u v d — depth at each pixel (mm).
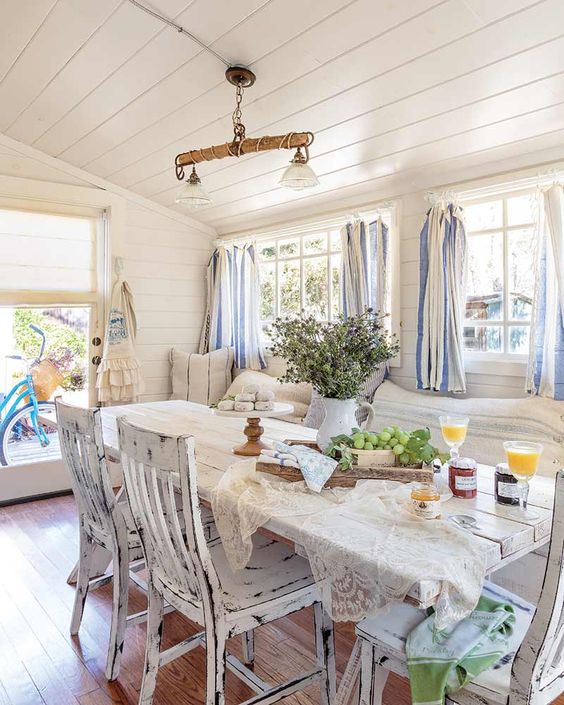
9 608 2322
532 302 2447
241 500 1445
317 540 1202
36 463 3748
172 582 1517
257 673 1879
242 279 4137
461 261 2732
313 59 2141
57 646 2051
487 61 1942
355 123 2516
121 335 3844
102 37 2285
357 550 1133
